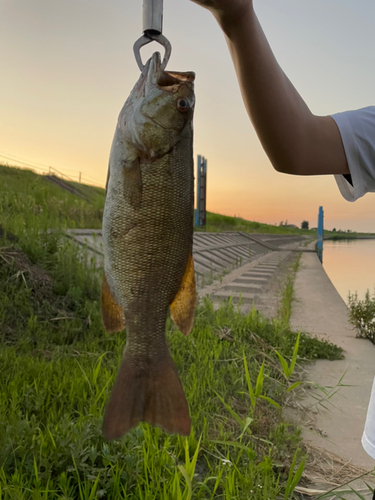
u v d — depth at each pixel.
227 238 8.41
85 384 1.16
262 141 0.60
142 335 0.50
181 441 0.94
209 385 1.29
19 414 0.90
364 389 1.54
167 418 0.48
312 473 1.00
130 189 0.49
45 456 0.79
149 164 0.49
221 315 2.19
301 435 1.19
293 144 0.57
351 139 0.58
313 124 0.58
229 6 0.48
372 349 2.04
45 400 1.07
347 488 0.95
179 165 0.50
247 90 0.55
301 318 2.71
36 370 1.20
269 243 11.54
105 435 0.46
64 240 2.45
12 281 1.81
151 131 0.48
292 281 4.32
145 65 0.50
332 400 1.43
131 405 0.48
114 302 0.52
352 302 2.29
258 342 1.86
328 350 1.90
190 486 0.67
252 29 0.51
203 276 4.35
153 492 0.76
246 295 3.47
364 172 0.59
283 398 1.39
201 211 9.80
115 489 0.74
